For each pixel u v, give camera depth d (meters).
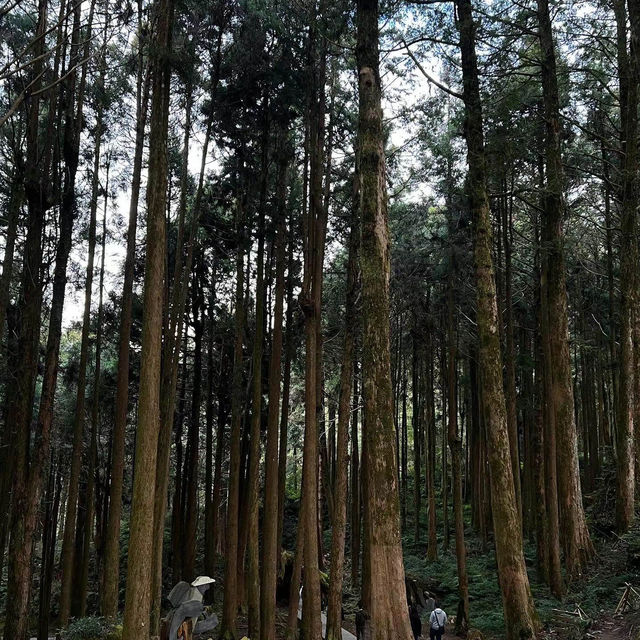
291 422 29.22
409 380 38.81
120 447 15.43
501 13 14.73
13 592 12.69
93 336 25.36
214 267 23.23
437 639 14.57
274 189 18.91
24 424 13.38
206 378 26.78
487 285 10.64
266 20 13.95
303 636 13.78
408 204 21.89
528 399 23.77
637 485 16.64
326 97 16.55
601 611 12.73
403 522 33.66
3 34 12.61
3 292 13.65
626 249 17.09
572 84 17.16
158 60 9.95
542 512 17.78
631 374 16.58
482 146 11.45
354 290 15.39
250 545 15.19
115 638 12.99
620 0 17.98
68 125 14.78
